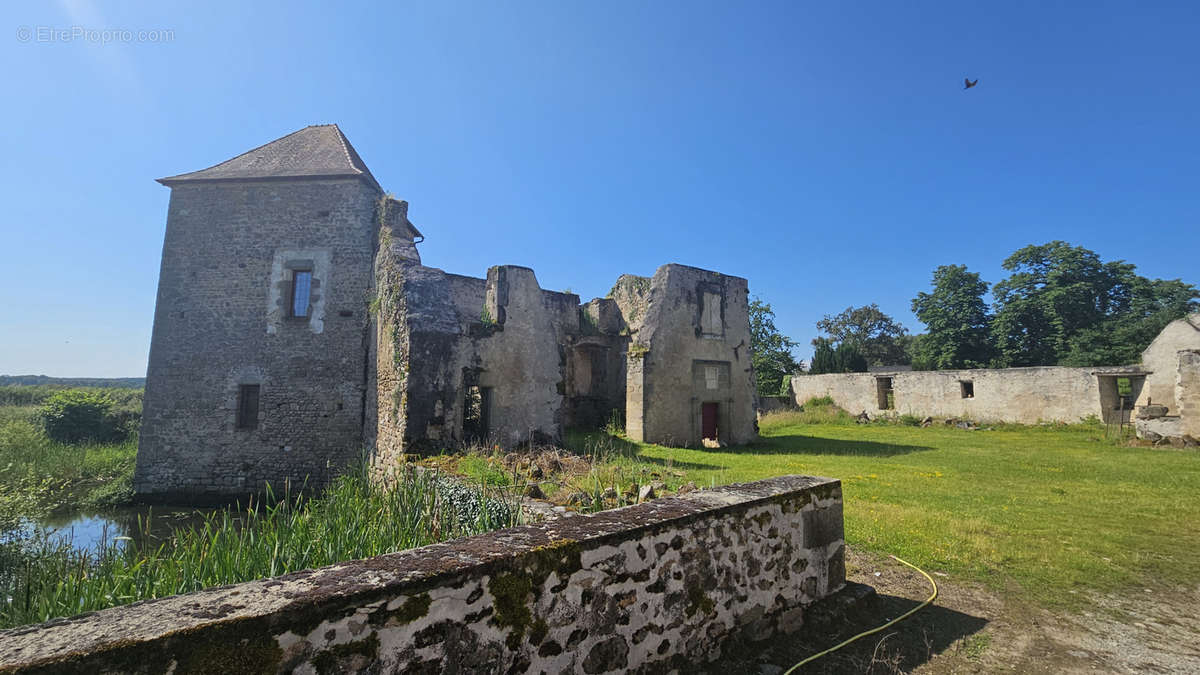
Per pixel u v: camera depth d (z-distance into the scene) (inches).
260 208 581.0
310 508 238.1
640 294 758.5
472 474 259.1
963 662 140.9
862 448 604.1
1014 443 643.5
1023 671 137.3
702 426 662.5
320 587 78.8
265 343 557.6
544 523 118.4
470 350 440.8
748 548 144.7
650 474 303.6
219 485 536.1
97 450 693.9
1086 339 1176.8
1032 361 1279.5
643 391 606.5
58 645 60.9
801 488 164.9
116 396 1087.6
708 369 664.4
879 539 235.8
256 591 77.0
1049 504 307.3
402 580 82.9
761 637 145.3
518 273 482.9
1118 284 1261.1
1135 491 346.3
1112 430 685.9
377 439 450.0
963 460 496.1
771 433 810.8
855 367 1300.4
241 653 68.2
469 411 452.4
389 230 494.6
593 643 107.9
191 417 547.5
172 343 560.1
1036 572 201.9
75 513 492.4
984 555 219.0
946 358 1354.6
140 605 72.2
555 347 500.7
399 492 246.1
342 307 559.8
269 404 547.5
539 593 99.7
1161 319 1120.8
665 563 123.7
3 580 240.8
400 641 81.3
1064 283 1272.1
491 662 91.7
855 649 145.8
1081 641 152.9
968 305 1343.5
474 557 93.9
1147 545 233.3
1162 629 160.2
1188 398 582.9
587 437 630.5
